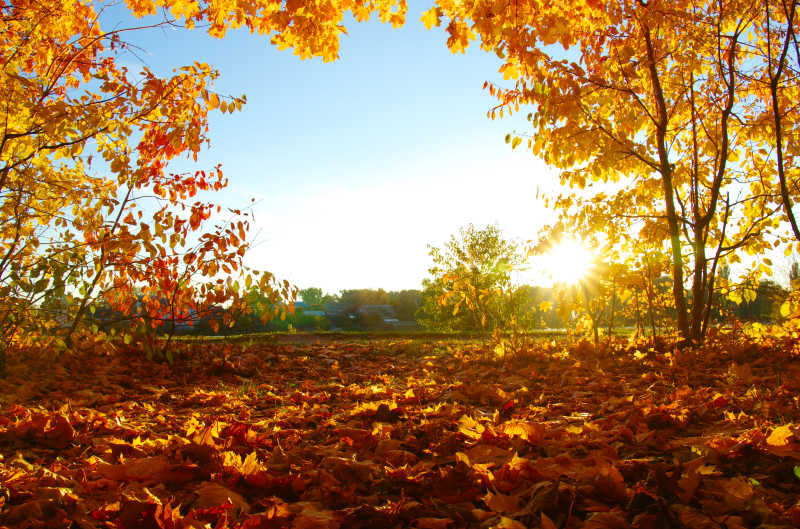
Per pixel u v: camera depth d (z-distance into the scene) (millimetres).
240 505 1714
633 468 1986
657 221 7355
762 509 1560
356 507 1708
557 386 4711
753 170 7016
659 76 7234
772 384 3934
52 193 5555
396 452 2316
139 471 2006
